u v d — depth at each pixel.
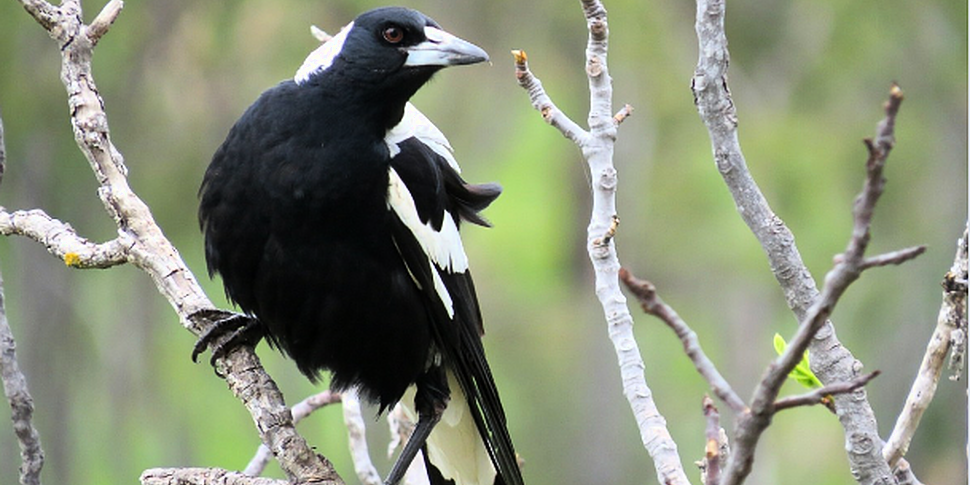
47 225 6.68
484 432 7.05
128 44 14.73
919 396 5.73
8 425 14.45
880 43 16.36
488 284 17.52
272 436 6.16
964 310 5.64
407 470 7.19
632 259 17.16
